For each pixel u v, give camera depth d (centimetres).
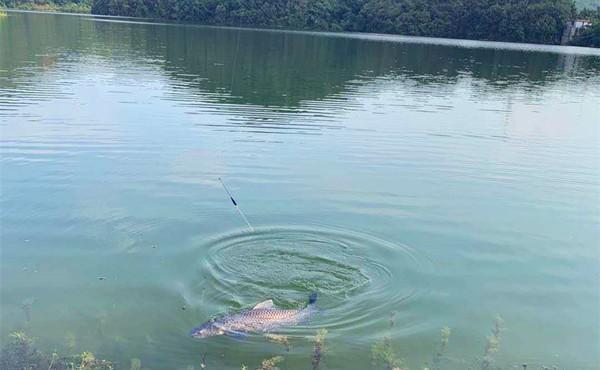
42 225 1024
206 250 954
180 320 754
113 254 928
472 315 786
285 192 1252
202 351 689
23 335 698
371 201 1222
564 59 5369
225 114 2077
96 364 655
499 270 927
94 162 1405
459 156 1641
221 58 4012
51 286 823
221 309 787
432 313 789
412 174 1438
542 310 805
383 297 832
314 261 936
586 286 881
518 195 1313
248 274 887
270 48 5009
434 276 898
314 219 1103
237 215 1107
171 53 4134
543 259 973
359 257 957
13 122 1752
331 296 831
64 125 1753
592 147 1812
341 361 673
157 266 895
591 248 1024
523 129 2061
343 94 2706
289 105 2336
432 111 2353
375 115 2209
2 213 1067
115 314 760
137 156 1473
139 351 683
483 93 2953
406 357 685
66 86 2455
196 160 1463
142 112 2023
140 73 2997
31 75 2697
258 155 1541
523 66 4559
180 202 1163
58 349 681
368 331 740
